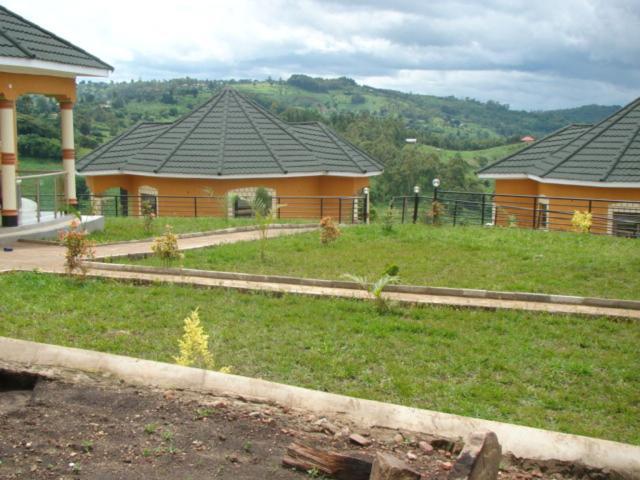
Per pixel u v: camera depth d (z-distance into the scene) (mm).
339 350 7488
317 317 8703
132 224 18234
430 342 7852
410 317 8914
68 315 8430
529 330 8391
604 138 21688
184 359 6023
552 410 6098
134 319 8391
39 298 9148
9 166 13680
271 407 4594
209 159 24219
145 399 4590
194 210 24141
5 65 12875
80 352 5250
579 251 13625
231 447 4004
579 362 7230
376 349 7547
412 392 6258
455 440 4176
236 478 3664
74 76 15242
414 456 4012
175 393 4719
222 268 11766
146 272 11070
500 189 24453
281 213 24781
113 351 7121
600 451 4066
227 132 25828
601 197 20188
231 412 4453
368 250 13922
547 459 4047
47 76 14562
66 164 15703
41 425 4191
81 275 10375
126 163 24781
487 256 13180
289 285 10422
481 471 3287
